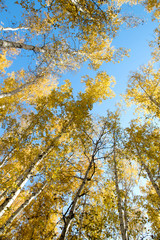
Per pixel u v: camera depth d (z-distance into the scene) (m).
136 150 7.03
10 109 8.10
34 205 6.43
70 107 6.16
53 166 4.64
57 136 5.82
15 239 5.79
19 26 8.07
